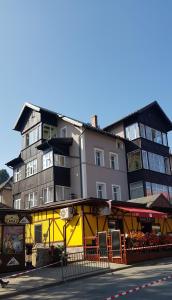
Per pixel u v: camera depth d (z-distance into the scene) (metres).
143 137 34.56
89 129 30.86
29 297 10.48
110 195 30.97
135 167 33.50
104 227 21.58
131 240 18.48
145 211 21.94
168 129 39.03
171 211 27.61
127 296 9.23
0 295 10.70
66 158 30.47
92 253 19.20
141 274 13.64
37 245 21.64
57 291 11.16
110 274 14.27
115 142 33.75
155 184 33.75
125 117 35.41
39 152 31.48
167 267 15.52
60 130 32.78
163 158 36.59
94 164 30.36
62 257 15.31
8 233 15.97
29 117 34.50
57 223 22.45
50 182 28.89
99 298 9.34
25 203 32.03
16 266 15.76
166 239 20.70
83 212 20.66
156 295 9.18
